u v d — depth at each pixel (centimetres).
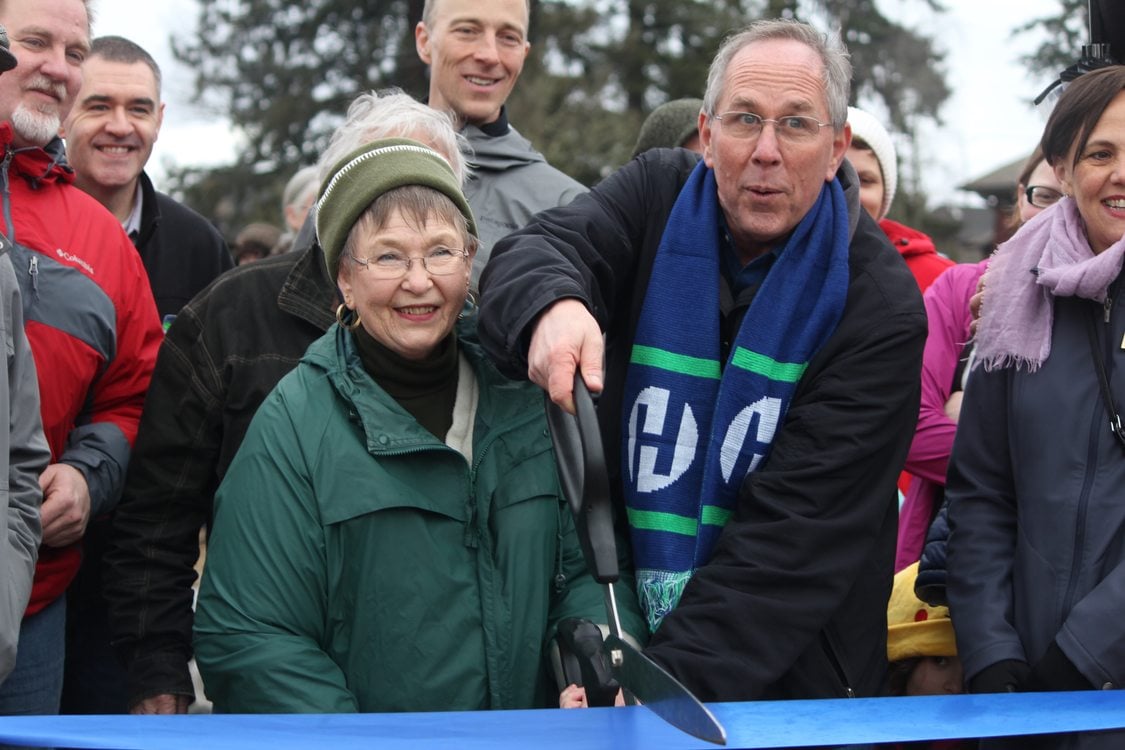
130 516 294
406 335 242
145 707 285
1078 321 259
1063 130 264
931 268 434
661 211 271
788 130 248
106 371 308
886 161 424
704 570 241
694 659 229
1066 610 246
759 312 252
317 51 2056
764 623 234
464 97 359
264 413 248
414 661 236
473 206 352
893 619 298
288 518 239
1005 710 190
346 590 239
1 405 225
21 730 163
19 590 230
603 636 216
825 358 252
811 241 255
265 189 2025
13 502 238
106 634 328
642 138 440
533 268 234
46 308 290
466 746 164
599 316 257
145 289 321
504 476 246
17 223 293
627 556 262
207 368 293
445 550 240
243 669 233
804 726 178
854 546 244
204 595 243
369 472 239
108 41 384
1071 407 254
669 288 259
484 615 239
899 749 238
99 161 376
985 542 265
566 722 177
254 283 301
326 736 168
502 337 228
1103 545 245
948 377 345
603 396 268
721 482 250
